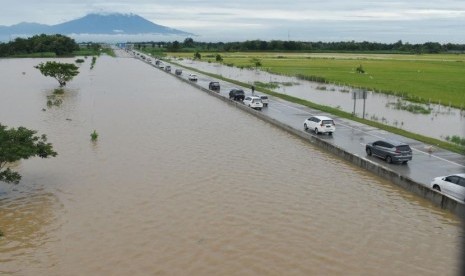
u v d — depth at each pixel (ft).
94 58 571.69
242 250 76.54
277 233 82.99
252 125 181.68
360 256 75.36
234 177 114.11
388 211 94.32
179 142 150.51
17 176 101.24
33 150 102.94
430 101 253.44
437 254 76.38
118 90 296.10
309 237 81.76
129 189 104.58
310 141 151.74
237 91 244.83
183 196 100.48
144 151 138.21
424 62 595.06
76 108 218.79
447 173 114.01
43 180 110.22
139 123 183.32
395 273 70.38
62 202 96.58
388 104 247.29
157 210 92.58
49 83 327.26
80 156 131.64
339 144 144.66
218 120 192.24
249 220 88.33
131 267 70.79
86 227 84.58
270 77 403.75
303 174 117.80
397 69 474.90
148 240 79.66
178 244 78.23
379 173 115.96
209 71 468.75
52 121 184.55
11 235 81.05
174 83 346.95
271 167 123.54
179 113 209.05
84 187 105.70
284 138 159.02
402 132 162.30
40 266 70.85
